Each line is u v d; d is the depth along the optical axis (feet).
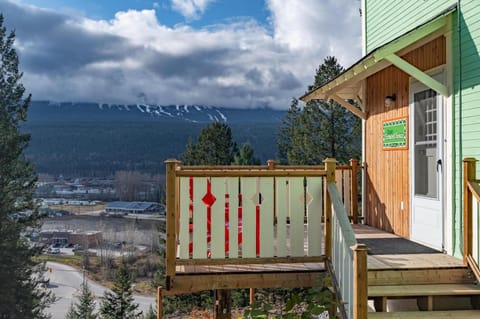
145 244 176.55
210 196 14.53
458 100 16.21
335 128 75.20
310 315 13.37
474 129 15.33
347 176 25.84
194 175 14.30
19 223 67.77
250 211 14.67
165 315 64.64
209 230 15.76
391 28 22.97
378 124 23.98
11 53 71.05
